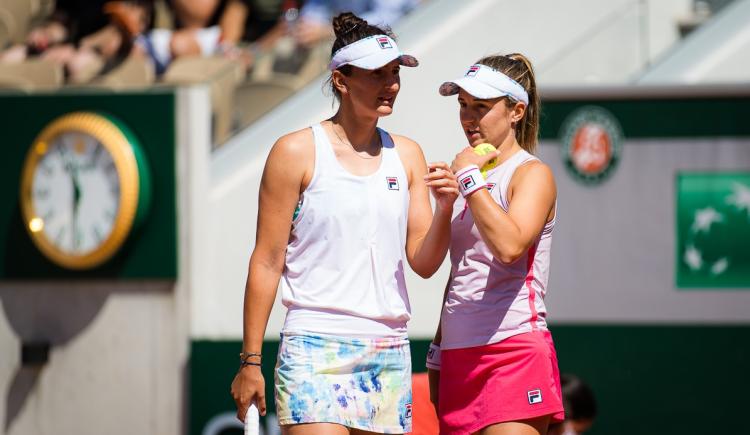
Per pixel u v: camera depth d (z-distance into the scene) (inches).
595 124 847.7
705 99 839.7
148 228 918.4
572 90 847.1
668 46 855.7
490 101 467.2
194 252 916.0
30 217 921.5
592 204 850.1
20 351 941.8
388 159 472.4
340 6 1049.5
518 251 434.9
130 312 926.4
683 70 850.1
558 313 855.1
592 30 853.8
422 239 476.1
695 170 840.9
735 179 837.8
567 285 853.2
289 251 470.0
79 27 1191.6
